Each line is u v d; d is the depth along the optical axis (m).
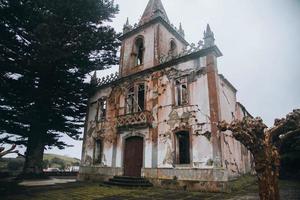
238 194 10.34
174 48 20.67
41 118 17.19
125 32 21.67
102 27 18.22
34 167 16.95
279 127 2.38
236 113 18.06
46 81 17.72
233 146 15.04
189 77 14.65
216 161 11.96
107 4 18.06
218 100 13.12
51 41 14.55
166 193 11.30
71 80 18.72
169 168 13.74
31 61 15.59
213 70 13.64
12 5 14.56
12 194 11.20
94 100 21.42
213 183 11.70
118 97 19.19
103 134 19.12
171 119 14.67
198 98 13.80
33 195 10.88
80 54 17.58
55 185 14.98
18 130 16.66
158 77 16.50
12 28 15.84
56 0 15.32
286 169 16.61
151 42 18.77
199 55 14.60
